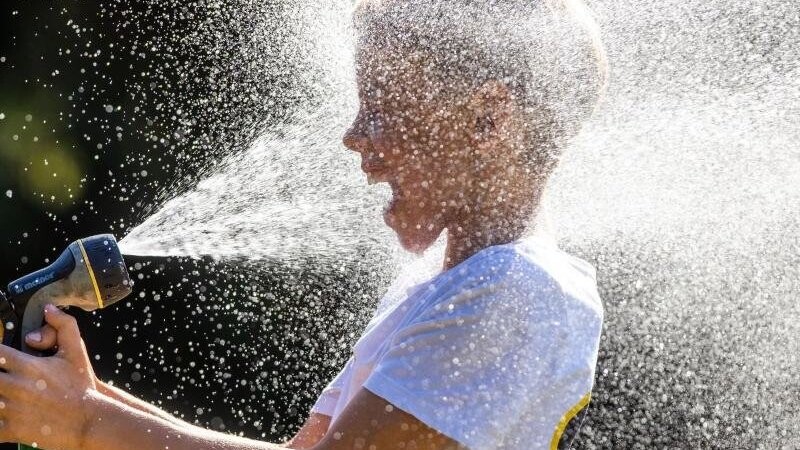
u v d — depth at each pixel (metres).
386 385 4.83
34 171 17.05
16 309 5.27
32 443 4.88
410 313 5.22
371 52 5.42
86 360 5.04
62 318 5.07
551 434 4.88
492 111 5.33
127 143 17.00
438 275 5.40
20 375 4.84
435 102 5.34
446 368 4.85
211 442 4.91
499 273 5.01
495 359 4.86
